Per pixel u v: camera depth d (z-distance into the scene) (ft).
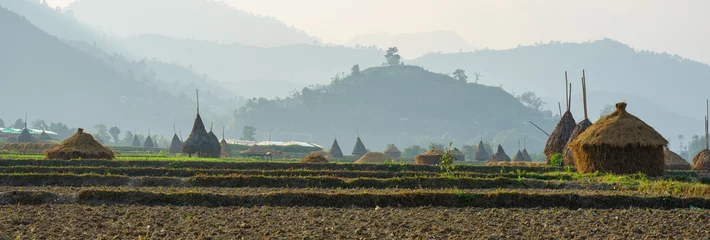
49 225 132.77
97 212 149.18
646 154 256.52
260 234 124.67
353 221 140.77
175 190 183.11
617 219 143.74
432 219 143.54
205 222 137.59
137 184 213.46
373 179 213.25
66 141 330.34
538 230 130.72
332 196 169.17
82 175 216.13
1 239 117.60
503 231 129.59
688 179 249.34
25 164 286.25
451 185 212.84
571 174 250.37
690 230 131.03
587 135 264.52
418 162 469.57
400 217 146.51
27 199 167.63
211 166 281.74
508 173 256.11
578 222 140.46
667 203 167.63
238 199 168.35
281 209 158.10
